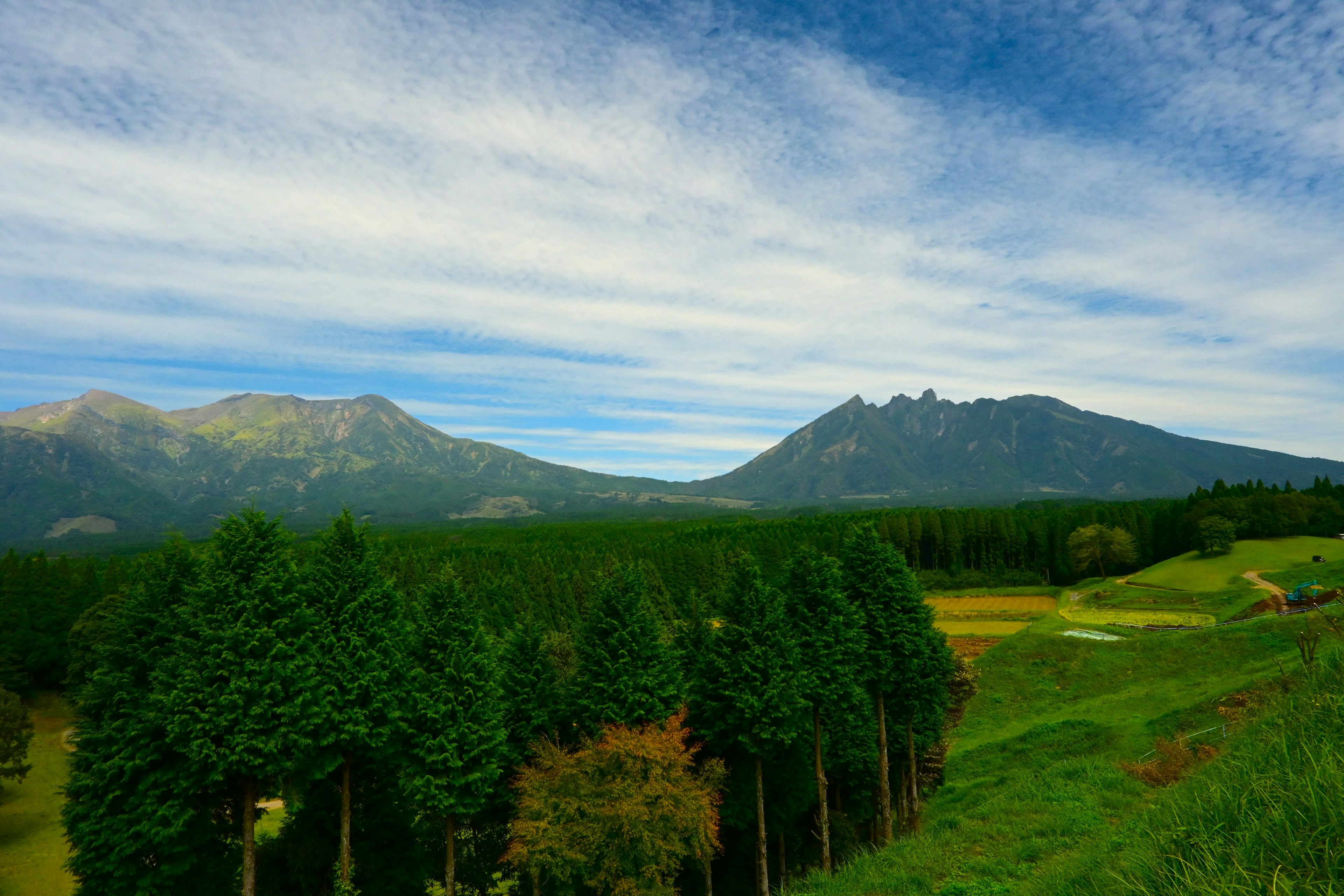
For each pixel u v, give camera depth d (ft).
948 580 472.85
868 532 134.82
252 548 92.68
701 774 105.19
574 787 94.58
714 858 112.78
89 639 232.94
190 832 88.69
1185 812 32.01
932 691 132.77
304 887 102.32
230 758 82.64
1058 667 195.83
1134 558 414.00
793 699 108.06
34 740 217.15
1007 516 490.90
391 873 106.01
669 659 116.47
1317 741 31.22
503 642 129.49
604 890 94.22
